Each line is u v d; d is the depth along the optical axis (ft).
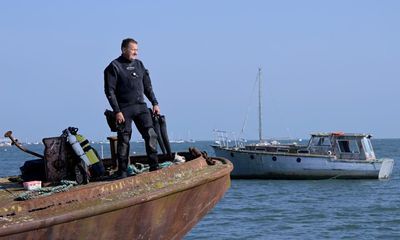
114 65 27.09
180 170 27.68
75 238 20.52
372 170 121.90
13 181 29.35
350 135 122.11
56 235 19.75
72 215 19.85
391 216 78.59
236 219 75.51
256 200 96.68
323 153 123.13
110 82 27.02
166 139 33.17
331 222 73.82
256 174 123.34
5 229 18.16
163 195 23.72
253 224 71.82
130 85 27.25
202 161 31.48
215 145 128.47
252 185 117.91
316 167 120.98
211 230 67.21
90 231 21.01
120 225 22.34
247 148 129.59
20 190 25.36
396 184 119.44
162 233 25.61
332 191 109.09
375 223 72.79
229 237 63.26
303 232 66.80
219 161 34.76
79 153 26.22
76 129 26.99
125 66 27.32
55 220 19.36
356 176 121.90
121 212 21.93
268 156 121.90
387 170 124.98
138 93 27.53
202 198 28.27
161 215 24.75
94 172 27.20
